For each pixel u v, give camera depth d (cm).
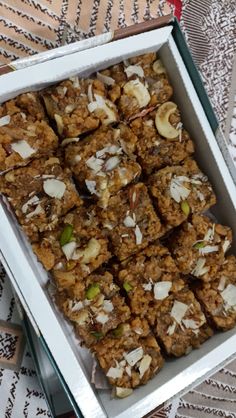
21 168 26
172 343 29
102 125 28
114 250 28
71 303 27
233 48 33
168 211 28
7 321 28
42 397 29
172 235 29
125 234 28
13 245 25
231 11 33
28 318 26
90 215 27
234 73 33
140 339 28
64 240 27
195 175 29
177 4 32
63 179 27
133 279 28
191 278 30
